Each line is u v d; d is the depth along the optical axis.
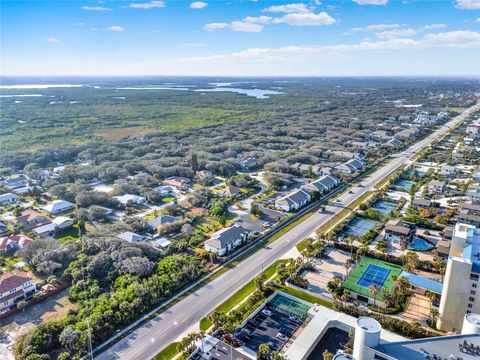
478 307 95.50
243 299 116.62
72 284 124.25
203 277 129.88
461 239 110.56
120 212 189.62
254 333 101.69
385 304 112.38
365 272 129.38
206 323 105.50
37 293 117.00
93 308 109.00
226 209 193.50
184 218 179.12
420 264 133.50
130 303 110.06
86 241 145.25
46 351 95.25
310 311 108.19
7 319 108.00
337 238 156.00
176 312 110.75
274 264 138.38
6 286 112.94
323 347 96.38
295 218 182.75
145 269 128.62
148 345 97.06
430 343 79.38
